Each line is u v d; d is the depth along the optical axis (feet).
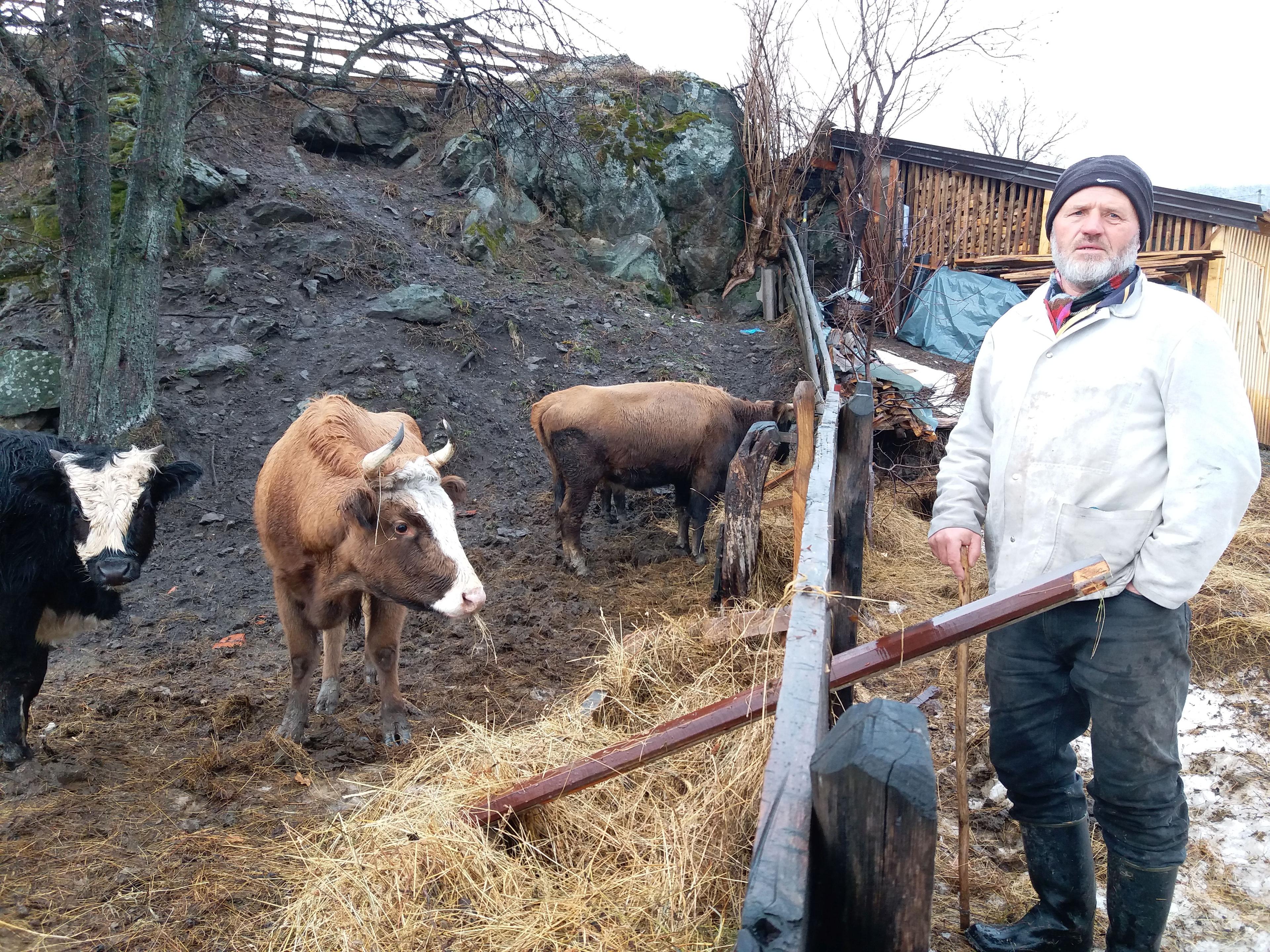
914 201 48.14
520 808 9.34
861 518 12.94
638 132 46.70
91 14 23.44
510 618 19.38
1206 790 13.03
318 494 12.75
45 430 26.30
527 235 43.39
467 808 9.68
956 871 10.91
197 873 10.53
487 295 36.50
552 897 8.83
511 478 28.50
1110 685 8.05
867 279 45.21
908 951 4.24
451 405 30.19
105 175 24.43
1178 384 7.72
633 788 10.25
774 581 19.84
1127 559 8.02
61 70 24.11
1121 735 8.07
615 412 22.30
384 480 12.25
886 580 21.29
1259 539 22.79
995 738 9.12
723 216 47.62
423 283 35.04
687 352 38.11
